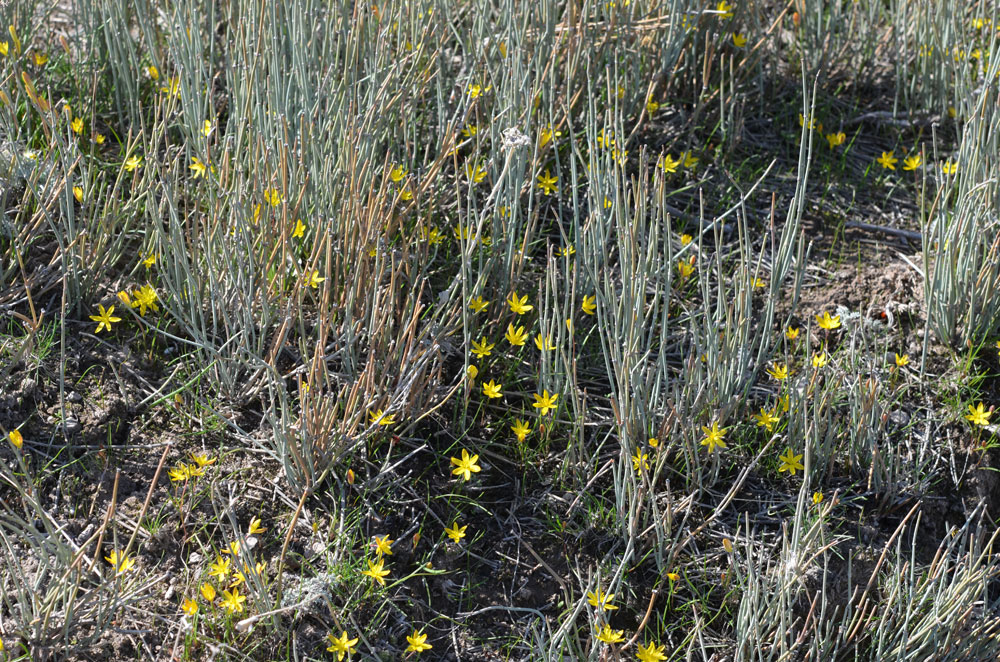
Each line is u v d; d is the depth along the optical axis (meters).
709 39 3.87
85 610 2.30
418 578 2.54
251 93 2.93
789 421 2.73
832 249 3.46
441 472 2.75
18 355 2.68
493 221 2.95
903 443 2.93
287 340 2.94
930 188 3.71
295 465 2.61
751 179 3.68
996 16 3.70
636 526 2.58
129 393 2.80
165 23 3.70
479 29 3.54
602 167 3.31
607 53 3.57
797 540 2.31
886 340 3.15
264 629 2.36
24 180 3.13
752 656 2.32
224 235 2.84
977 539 2.55
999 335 3.17
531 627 2.46
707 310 2.64
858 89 4.18
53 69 3.61
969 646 2.46
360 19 3.15
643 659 2.27
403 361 2.64
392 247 3.10
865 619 2.55
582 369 3.00
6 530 2.48
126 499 2.60
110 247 3.00
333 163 3.07
